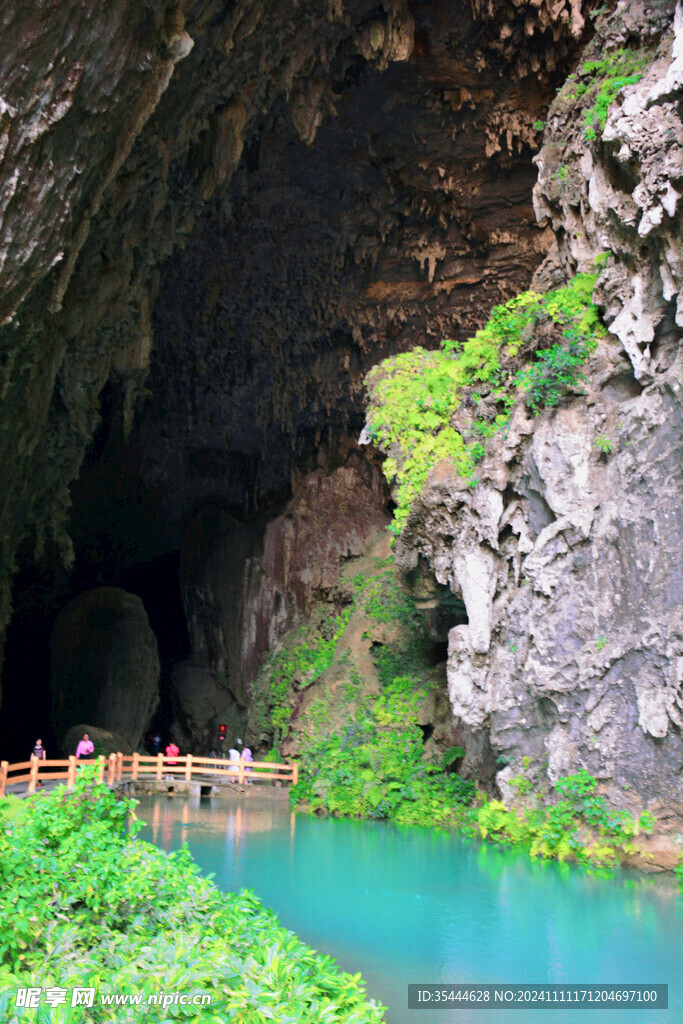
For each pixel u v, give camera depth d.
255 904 7.59
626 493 13.39
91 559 33.34
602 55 14.86
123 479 30.64
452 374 16.95
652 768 12.44
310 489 30.09
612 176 13.30
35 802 9.10
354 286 23.80
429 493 16.17
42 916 6.50
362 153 19.91
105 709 28.00
